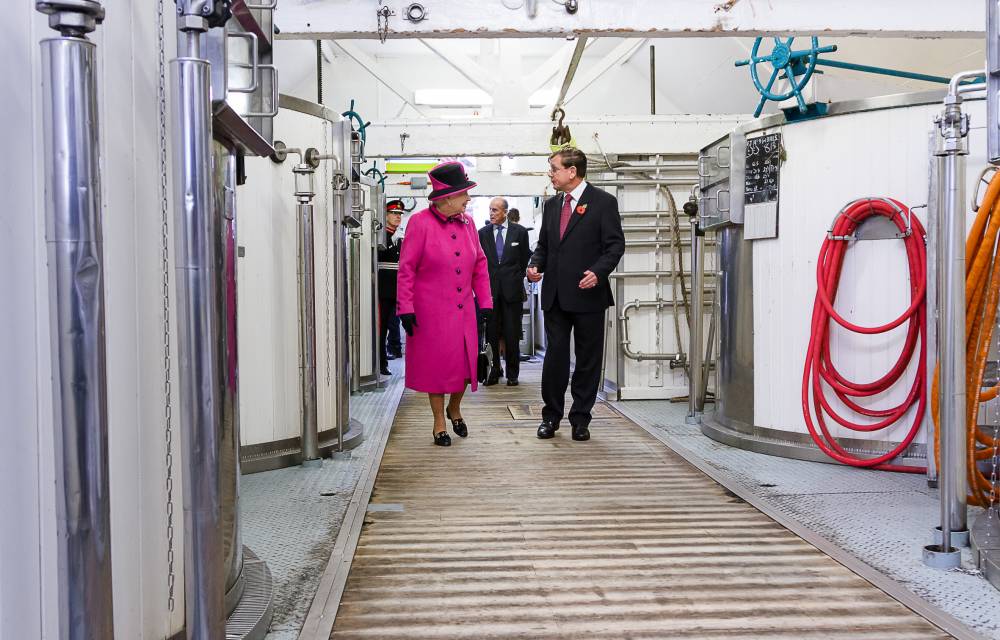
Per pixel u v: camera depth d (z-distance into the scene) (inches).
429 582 94.4
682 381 250.5
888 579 93.3
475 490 139.5
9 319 48.8
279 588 92.4
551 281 185.6
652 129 242.8
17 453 49.5
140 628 63.9
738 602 87.8
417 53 514.3
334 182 164.7
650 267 248.2
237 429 84.3
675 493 136.7
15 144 49.3
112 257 59.9
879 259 153.9
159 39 68.3
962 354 100.0
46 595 52.3
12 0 48.7
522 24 133.0
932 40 234.2
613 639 78.4
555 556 103.9
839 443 159.8
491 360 317.4
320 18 132.3
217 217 76.2
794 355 166.1
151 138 67.2
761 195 170.2
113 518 59.8
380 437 187.8
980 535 102.3
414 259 173.9
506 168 417.4
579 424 186.9
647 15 134.0
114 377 60.1
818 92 281.0
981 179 127.2
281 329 157.6
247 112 86.4
